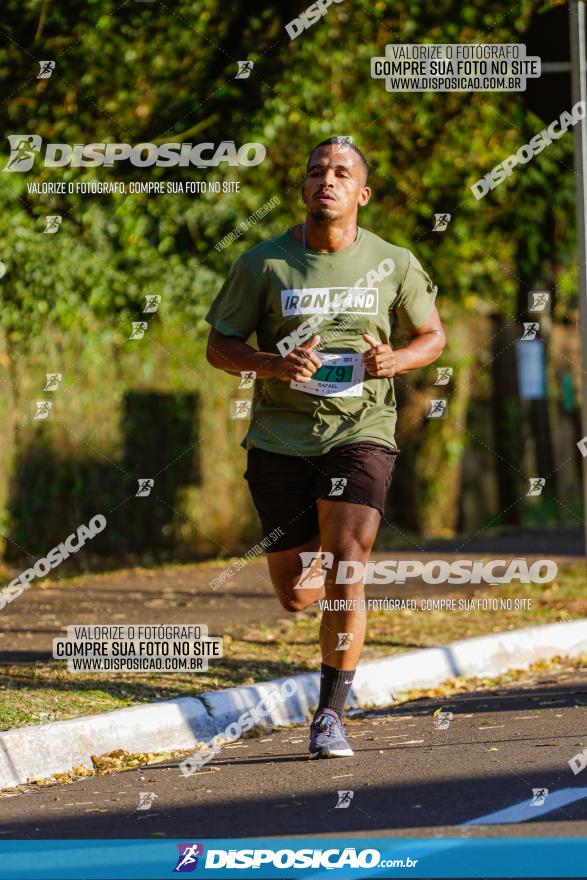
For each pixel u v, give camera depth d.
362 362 14.64
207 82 30.86
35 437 30.66
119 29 29.69
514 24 32.25
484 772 13.44
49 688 17.12
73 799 13.12
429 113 32.88
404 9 31.70
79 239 29.86
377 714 17.88
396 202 34.03
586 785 12.74
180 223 30.98
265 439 14.86
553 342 52.12
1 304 28.86
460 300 36.59
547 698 18.31
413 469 42.41
